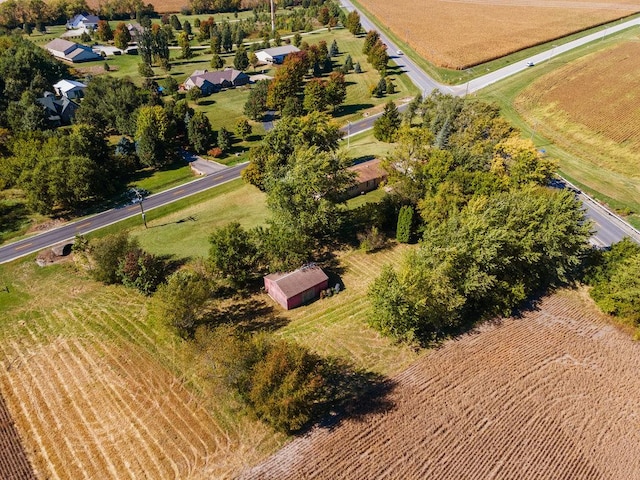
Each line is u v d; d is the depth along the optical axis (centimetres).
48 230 6706
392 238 6206
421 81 12875
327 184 5784
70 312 5003
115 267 5353
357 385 4041
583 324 4812
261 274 5541
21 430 3678
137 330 4706
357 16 17438
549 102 10544
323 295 5178
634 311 4675
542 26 17512
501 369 4241
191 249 6103
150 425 3700
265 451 3484
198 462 3412
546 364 4319
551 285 5322
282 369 3422
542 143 9156
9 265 5891
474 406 3872
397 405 3853
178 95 11738
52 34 17838
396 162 6638
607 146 8700
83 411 3831
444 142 7744
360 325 4747
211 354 3788
